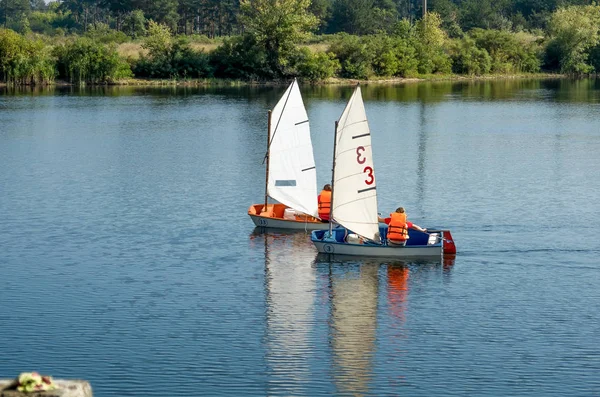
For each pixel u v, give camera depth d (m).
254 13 194.25
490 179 78.06
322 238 55.03
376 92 173.00
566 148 97.75
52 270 51.06
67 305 45.16
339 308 44.91
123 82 182.62
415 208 65.94
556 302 45.56
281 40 191.25
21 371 37.28
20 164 87.00
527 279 49.22
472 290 47.47
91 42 184.88
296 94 59.72
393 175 80.12
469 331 41.75
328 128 113.31
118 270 51.09
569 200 68.75
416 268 51.31
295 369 37.56
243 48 192.50
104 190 73.62
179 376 36.84
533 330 41.84
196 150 96.00
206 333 41.50
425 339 40.88
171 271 50.91
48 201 69.19
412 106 146.25
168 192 72.56
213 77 190.88
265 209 61.16
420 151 95.38
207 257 53.62
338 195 53.84
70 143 101.81
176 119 125.44
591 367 37.66
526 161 88.38
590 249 54.62
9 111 134.38
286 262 52.53
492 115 133.12
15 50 177.25
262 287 48.09
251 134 109.25
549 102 154.38
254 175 80.12
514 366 37.78
